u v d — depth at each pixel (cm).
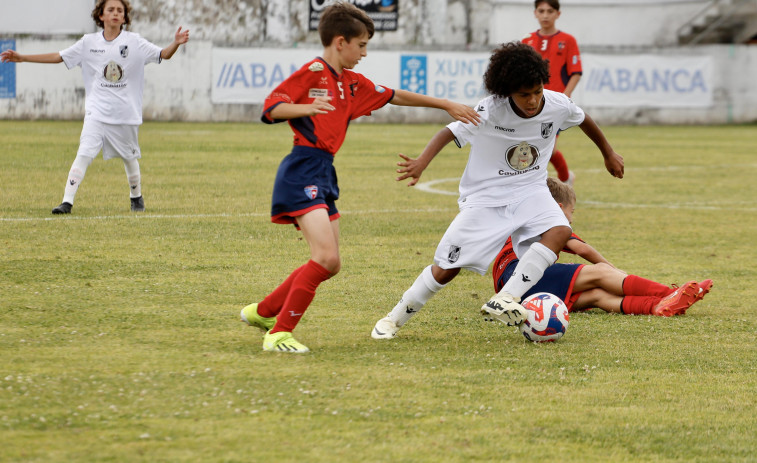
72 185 3297
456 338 1778
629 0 12044
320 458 1119
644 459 1152
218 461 1101
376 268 2514
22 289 2080
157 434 1184
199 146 6600
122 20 3319
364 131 8731
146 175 4725
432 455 1139
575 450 1174
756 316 2041
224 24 10862
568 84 3775
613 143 8006
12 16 10731
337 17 1639
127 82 3322
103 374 1438
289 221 1670
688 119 10544
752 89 10625
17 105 9294
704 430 1259
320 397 1353
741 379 1518
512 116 1783
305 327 1828
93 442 1151
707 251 2970
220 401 1322
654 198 4412
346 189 4472
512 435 1220
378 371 1504
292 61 9700
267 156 5959
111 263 2430
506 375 1504
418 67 9875
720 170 5819
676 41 12075
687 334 1847
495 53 1761
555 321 1742
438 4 11100
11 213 3253
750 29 11819
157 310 1928
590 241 3136
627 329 1888
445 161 6281
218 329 1781
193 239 2850
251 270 2411
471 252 1778
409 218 3538
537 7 3781
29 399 1305
